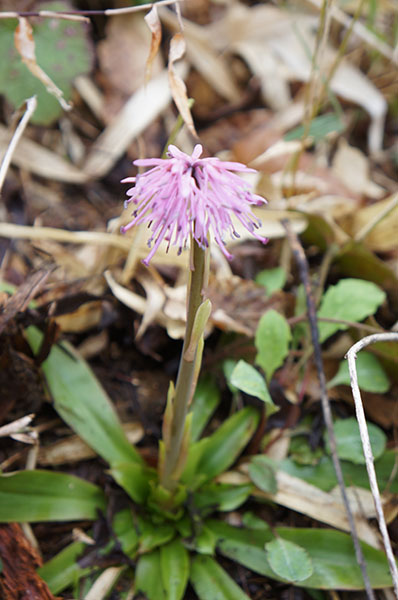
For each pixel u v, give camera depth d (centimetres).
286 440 50
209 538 47
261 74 63
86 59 58
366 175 60
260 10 64
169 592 45
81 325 52
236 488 48
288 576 45
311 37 64
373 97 62
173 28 62
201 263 40
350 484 48
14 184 57
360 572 46
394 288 54
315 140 57
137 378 52
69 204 57
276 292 52
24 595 44
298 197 57
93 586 46
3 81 57
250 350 51
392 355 50
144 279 52
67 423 48
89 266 53
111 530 47
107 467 49
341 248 55
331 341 53
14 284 53
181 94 46
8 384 48
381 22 65
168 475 46
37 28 57
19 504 46
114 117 60
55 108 57
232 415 50
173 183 38
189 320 41
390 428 52
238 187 38
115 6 61
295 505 48
